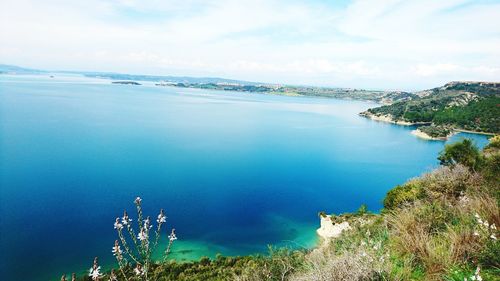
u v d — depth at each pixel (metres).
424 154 115.62
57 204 56.72
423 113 189.75
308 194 72.44
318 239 45.97
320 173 90.44
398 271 4.75
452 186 10.49
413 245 5.46
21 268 36.88
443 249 5.23
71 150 97.94
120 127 142.88
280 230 51.62
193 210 59.16
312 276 5.10
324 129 172.38
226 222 54.31
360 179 86.06
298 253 8.65
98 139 115.94
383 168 96.88
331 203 67.00
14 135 112.25
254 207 62.62
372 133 161.25
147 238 5.96
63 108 187.25
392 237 6.33
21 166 79.12
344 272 4.78
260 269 8.18
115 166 84.81
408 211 7.57
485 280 4.31
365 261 4.91
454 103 196.62
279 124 184.50
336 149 122.44
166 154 102.06
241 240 47.56
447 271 4.63
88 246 42.16
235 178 81.94
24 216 51.03
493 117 152.00
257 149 118.44
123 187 69.00
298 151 117.88
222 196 67.88
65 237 44.66
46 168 78.69
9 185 65.44
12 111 164.38
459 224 6.04
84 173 76.75
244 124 177.62
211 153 108.06
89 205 57.25
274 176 86.12
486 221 5.39
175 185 73.00
